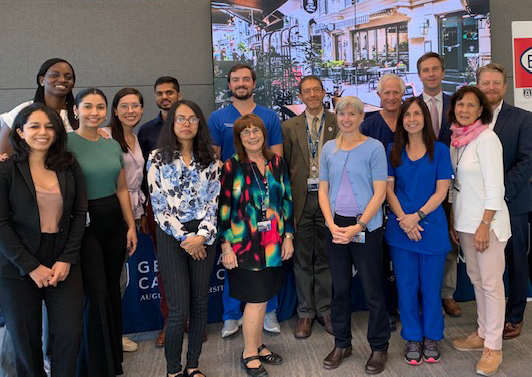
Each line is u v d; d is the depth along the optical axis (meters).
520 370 2.43
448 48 3.97
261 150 2.48
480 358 2.59
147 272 3.17
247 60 3.77
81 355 2.35
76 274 2.10
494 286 2.42
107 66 3.70
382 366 2.47
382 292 2.47
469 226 2.45
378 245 2.42
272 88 3.82
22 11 3.55
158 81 3.02
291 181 3.01
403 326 2.61
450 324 3.07
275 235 2.44
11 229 1.90
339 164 2.44
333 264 2.51
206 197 2.27
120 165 2.40
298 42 3.83
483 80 2.77
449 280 3.22
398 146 2.52
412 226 2.43
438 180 2.46
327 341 2.90
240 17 3.73
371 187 2.41
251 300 2.42
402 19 3.91
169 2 3.74
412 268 2.54
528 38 4.08
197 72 3.82
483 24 3.98
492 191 2.34
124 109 2.64
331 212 2.50
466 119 2.47
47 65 2.47
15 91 3.61
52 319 2.04
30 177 1.93
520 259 2.76
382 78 2.93
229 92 3.76
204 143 2.26
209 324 3.29
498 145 2.38
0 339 2.96
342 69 3.91
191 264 2.28
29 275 1.94
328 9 3.84
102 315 2.28
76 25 3.63
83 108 2.24
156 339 3.04
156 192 2.22
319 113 3.02
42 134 1.92
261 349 2.64
